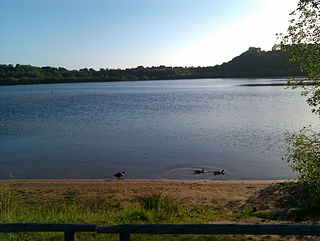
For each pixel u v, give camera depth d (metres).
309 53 9.35
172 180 16.67
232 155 21.83
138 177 17.48
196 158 21.27
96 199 12.52
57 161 21.16
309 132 27.36
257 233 4.70
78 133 31.81
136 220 8.01
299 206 9.91
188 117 42.44
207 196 13.07
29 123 39.28
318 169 9.00
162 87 151.62
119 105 63.81
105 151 23.88
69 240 5.09
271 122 35.03
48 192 14.03
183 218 8.83
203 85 156.75
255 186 14.68
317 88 9.45
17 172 18.56
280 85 115.75
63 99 83.50
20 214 9.17
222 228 4.77
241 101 64.69
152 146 25.36
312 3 9.07
